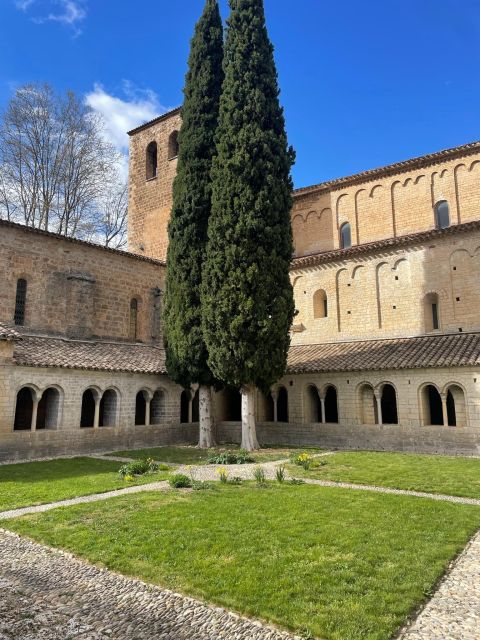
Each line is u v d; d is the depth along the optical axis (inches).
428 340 916.6
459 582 244.2
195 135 914.7
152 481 520.1
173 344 904.9
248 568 260.4
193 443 984.9
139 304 1112.8
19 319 879.7
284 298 816.9
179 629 200.7
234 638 192.5
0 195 1277.1
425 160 1047.6
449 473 563.2
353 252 1053.2
